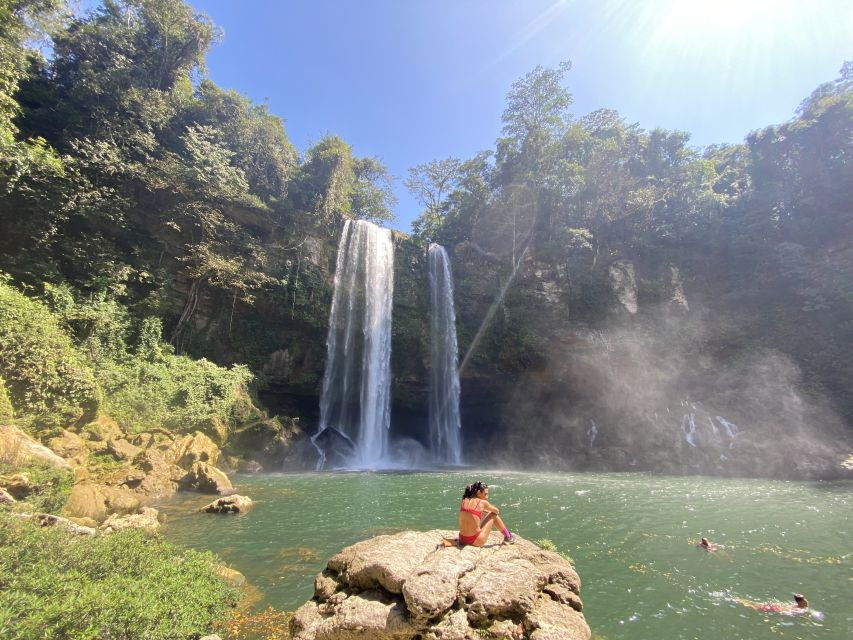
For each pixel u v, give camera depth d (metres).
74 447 13.59
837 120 32.25
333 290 31.12
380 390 31.42
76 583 4.60
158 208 25.72
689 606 6.51
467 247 38.31
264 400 28.88
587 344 30.91
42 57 26.88
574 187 36.06
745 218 34.00
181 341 25.19
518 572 4.48
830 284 28.02
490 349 33.03
